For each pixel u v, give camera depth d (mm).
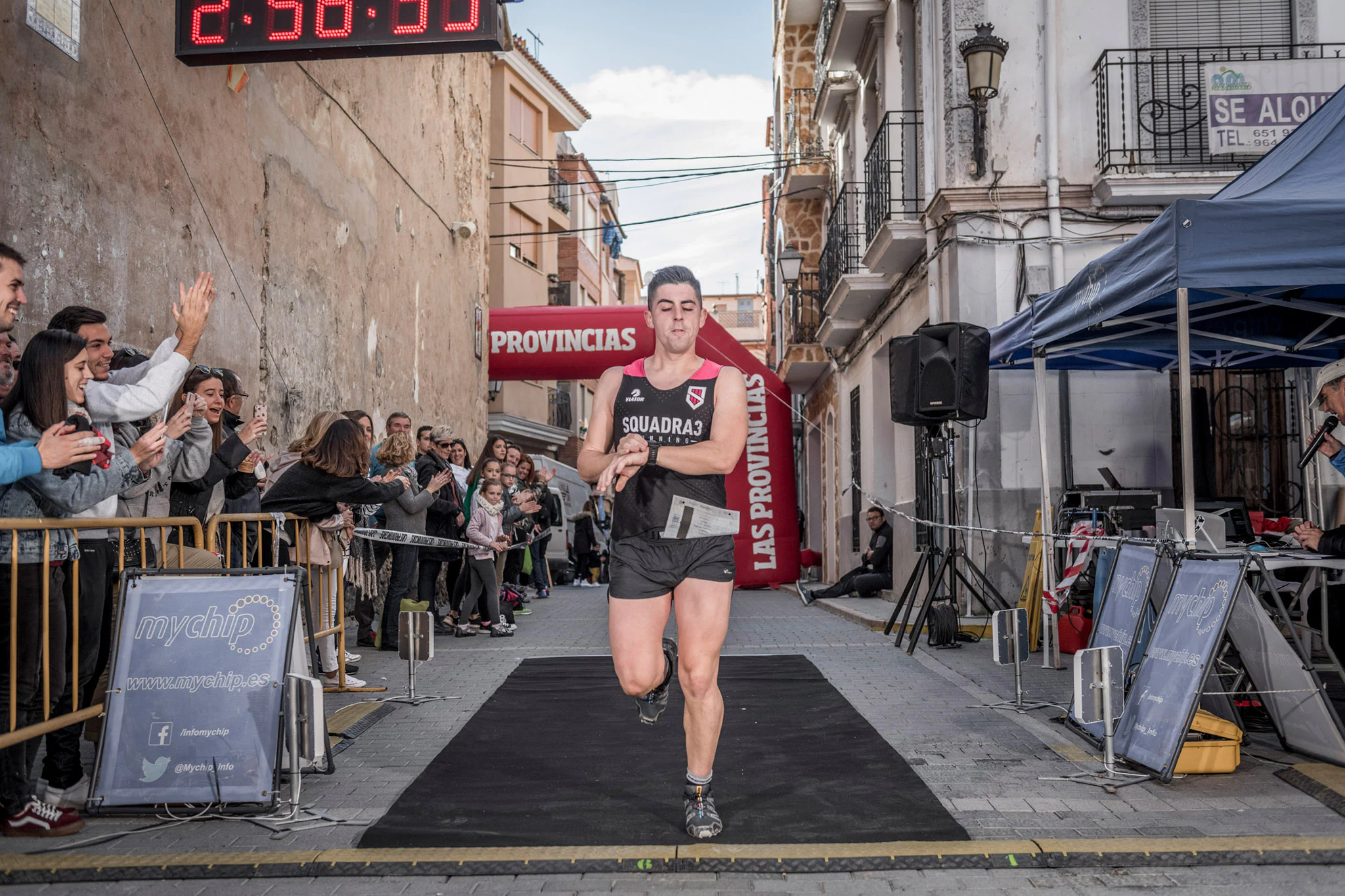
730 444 3523
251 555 6117
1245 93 10172
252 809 3898
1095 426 10258
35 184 5914
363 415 7680
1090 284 6367
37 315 5906
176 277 7520
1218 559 4629
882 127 12555
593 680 7137
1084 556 7465
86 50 6441
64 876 3297
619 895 3131
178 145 7582
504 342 18156
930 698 6344
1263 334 7586
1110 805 3980
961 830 3631
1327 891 3117
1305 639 5363
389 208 12734
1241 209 5082
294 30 6992
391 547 8906
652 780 4398
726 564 3582
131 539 4605
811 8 20609
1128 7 10688
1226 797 4098
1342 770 4312
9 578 3604
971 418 8680
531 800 4078
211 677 4023
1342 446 5742
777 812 3887
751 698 6402
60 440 3504
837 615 12609
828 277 17375
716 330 17625
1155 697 4586
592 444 3660
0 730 3580
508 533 11094
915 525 12547
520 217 31078
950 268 10594
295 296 9742
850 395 17859
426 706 6207
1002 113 10570
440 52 7137
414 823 3770
